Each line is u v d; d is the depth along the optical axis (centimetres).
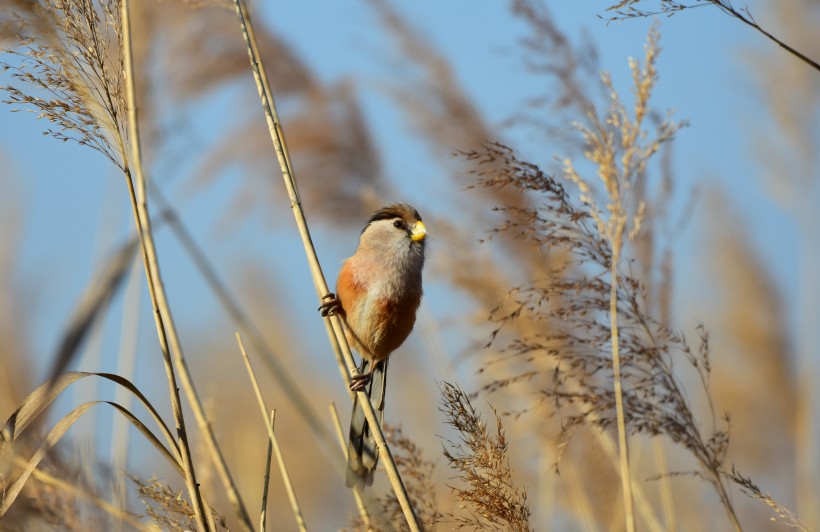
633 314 809
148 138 1056
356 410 823
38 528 693
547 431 996
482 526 678
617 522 970
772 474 1496
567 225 801
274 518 1451
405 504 681
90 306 718
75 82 677
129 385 655
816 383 1308
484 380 1022
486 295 1030
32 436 667
